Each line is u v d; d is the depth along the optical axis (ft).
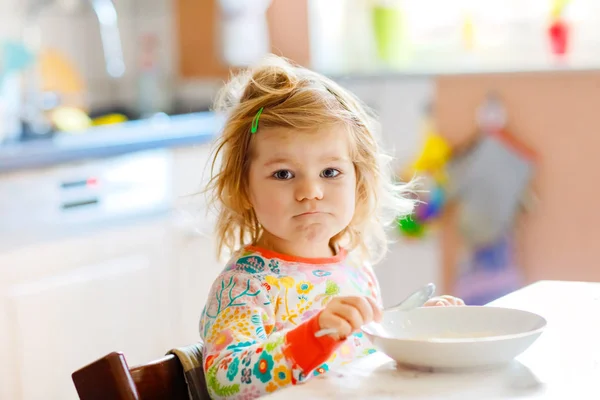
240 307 4.33
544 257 9.52
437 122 10.10
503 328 3.89
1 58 9.95
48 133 9.39
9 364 7.82
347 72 11.16
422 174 10.24
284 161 4.50
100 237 8.57
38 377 8.03
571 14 10.09
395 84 10.95
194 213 9.48
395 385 3.41
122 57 12.24
